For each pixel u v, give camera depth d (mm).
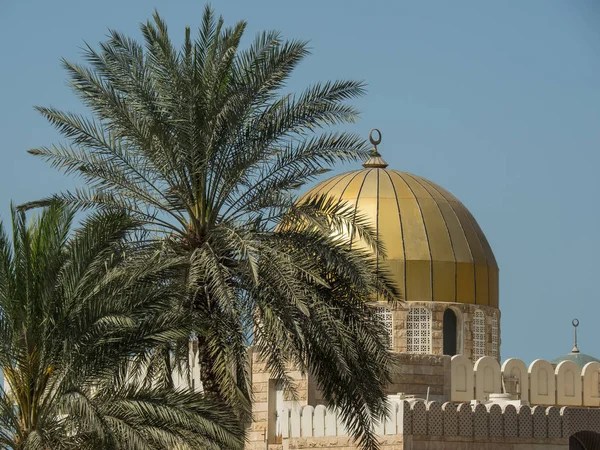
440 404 52656
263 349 42469
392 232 68250
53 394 37594
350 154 42062
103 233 37969
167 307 38125
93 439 36094
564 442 55000
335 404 42969
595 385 65875
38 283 37094
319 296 40844
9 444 36688
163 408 36188
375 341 41594
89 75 41844
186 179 41844
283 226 42969
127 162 42125
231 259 41562
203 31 42750
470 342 68750
